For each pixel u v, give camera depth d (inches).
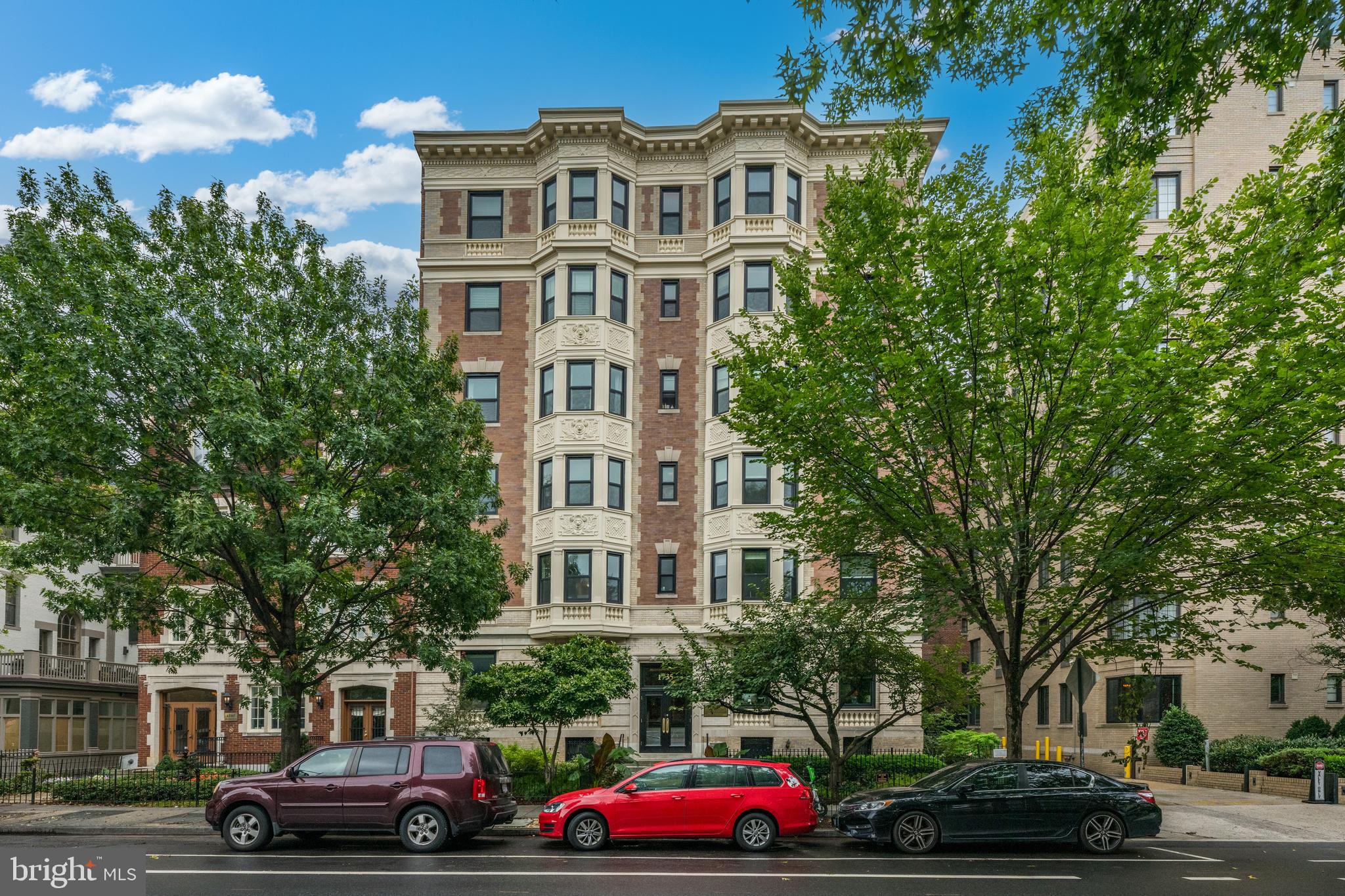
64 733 1492.4
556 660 932.0
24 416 717.3
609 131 1320.1
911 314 673.0
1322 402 599.2
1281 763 1000.9
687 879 524.1
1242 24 418.6
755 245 1283.2
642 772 655.8
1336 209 498.6
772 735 1216.2
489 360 1326.3
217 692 1280.8
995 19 462.3
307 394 788.6
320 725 1258.0
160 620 821.2
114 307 704.4
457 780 631.2
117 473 712.4
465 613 828.6
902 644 880.3
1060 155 658.8
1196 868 576.7
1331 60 1350.9
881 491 732.7
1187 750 1195.3
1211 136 1365.7
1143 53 435.2
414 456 811.4
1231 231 648.4
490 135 1349.7
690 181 1352.1
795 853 627.2
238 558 793.6
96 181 778.2
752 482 1245.7
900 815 632.4
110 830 734.5
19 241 727.1
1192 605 1148.5
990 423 686.5
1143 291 656.4
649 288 1334.9
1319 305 641.0
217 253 792.9
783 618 849.5
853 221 688.4
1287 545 653.3
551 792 887.7
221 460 731.4
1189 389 629.6
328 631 815.7
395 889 489.7
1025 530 681.6
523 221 1354.6
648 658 1251.8
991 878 538.0
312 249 830.5
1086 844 632.4
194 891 479.8
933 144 1311.5
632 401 1309.1
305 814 625.6
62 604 767.7
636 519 1286.9
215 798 631.8
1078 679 757.3
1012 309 649.0
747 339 816.9
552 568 1245.7
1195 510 653.3
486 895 476.1
